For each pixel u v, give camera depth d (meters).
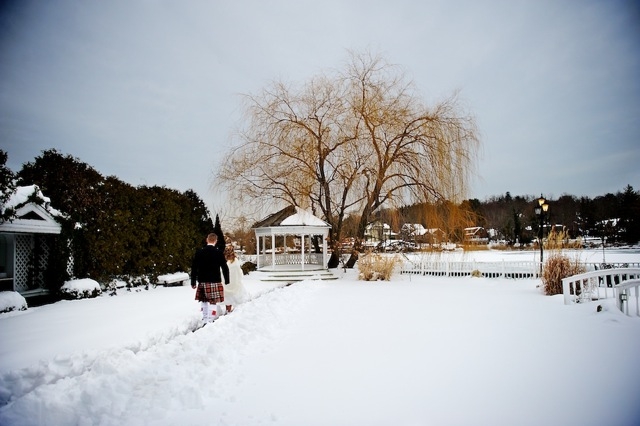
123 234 16.73
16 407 4.07
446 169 22.20
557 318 9.11
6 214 11.84
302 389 4.80
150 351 6.14
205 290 9.48
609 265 18.28
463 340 7.10
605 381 4.89
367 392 4.67
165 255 19.00
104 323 9.07
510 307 11.01
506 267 21.81
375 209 24.81
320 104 25.17
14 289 13.27
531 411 4.09
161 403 4.38
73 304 12.59
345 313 10.40
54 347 6.85
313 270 24.62
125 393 4.60
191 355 5.96
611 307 9.25
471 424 3.83
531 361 5.76
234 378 5.21
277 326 8.52
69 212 14.59
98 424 4.01
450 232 23.08
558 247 14.71
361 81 24.03
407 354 6.23
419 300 12.97
